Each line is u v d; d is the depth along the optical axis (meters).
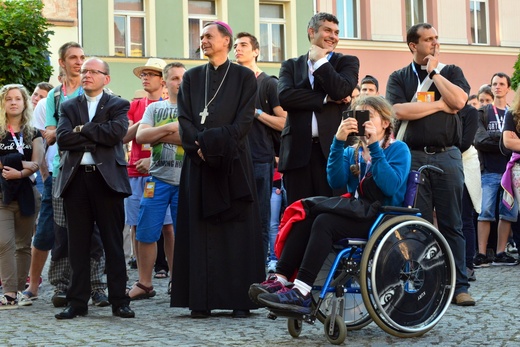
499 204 16.22
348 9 40.53
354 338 8.76
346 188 9.93
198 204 10.38
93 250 11.56
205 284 10.29
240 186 10.30
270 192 13.03
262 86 12.89
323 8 40.34
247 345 8.41
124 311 10.39
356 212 8.48
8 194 11.76
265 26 40.31
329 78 10.39
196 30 39.06
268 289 8.52
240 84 10.44
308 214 8.60
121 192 10.36
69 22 36.50
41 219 12.06
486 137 16.09
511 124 14.25
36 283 12.28
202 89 10.47
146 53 38.09
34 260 12.19
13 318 10.54
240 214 10.39
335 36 10.79
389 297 8.51
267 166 12.88
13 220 11.91
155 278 14.66
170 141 11.83
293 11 40.25
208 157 10.04
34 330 9.55
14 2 28.61
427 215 10.92
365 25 40.38
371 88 15.65
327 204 8.53
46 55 29.06
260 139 12.83
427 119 10.85
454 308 10.65
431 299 8.73
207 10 39.28
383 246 8.47
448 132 10.89
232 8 39.41
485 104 16.62
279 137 12.96
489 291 12.30
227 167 10.15
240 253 10.38
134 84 37.59
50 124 11.96
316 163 10.66
